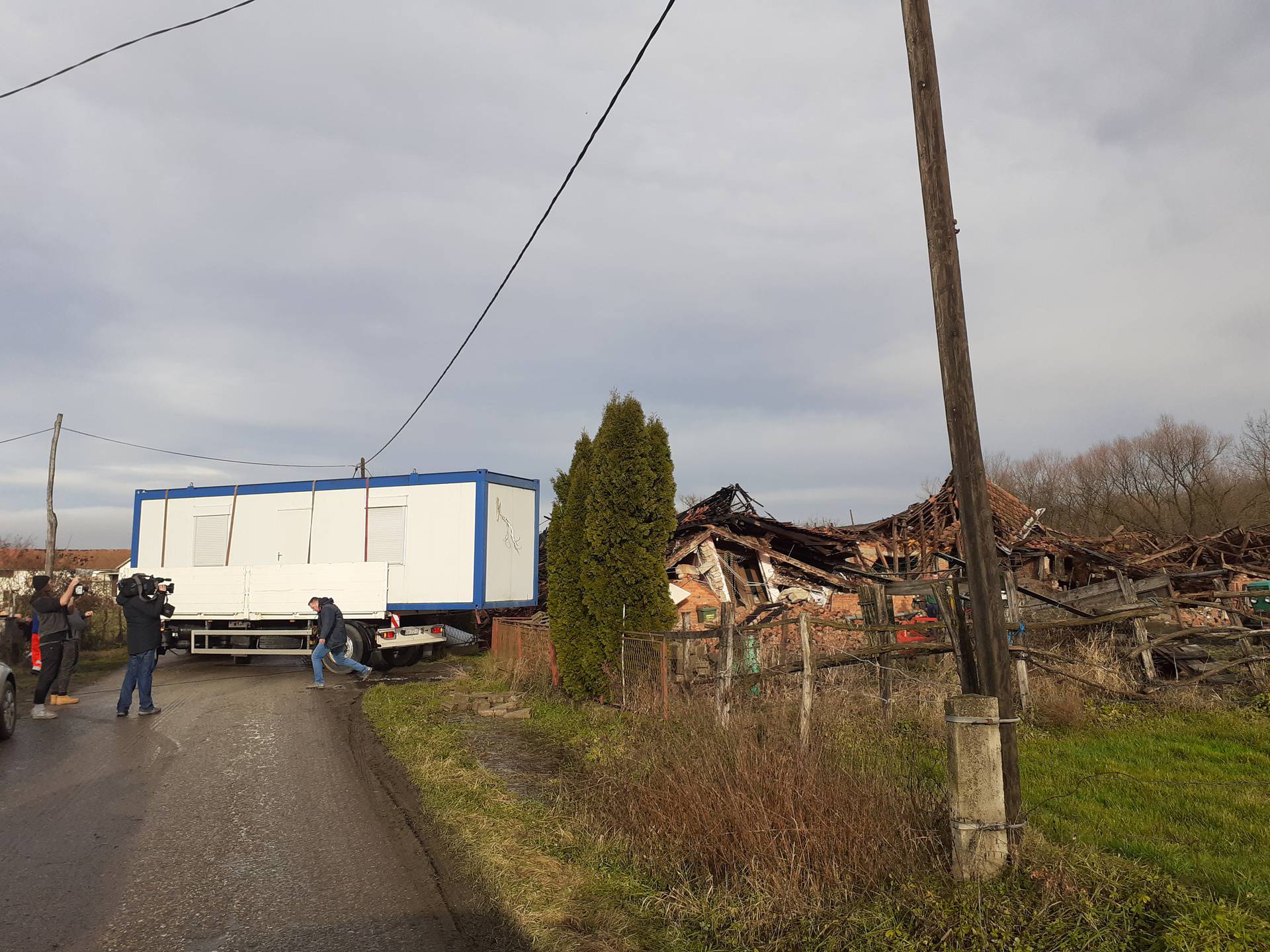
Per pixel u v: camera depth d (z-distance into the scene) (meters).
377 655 16.81
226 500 18.70
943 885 4.21
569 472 12.11
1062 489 52.31
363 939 4.09
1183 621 13.57
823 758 5.43
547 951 3.91
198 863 5.21
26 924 4.25
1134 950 3.62
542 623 14.12
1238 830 5.19
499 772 7.71
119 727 10.19
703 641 11.51
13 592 21.61
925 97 4.73
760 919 4.20
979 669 4.55
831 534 20.56
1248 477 42.66
